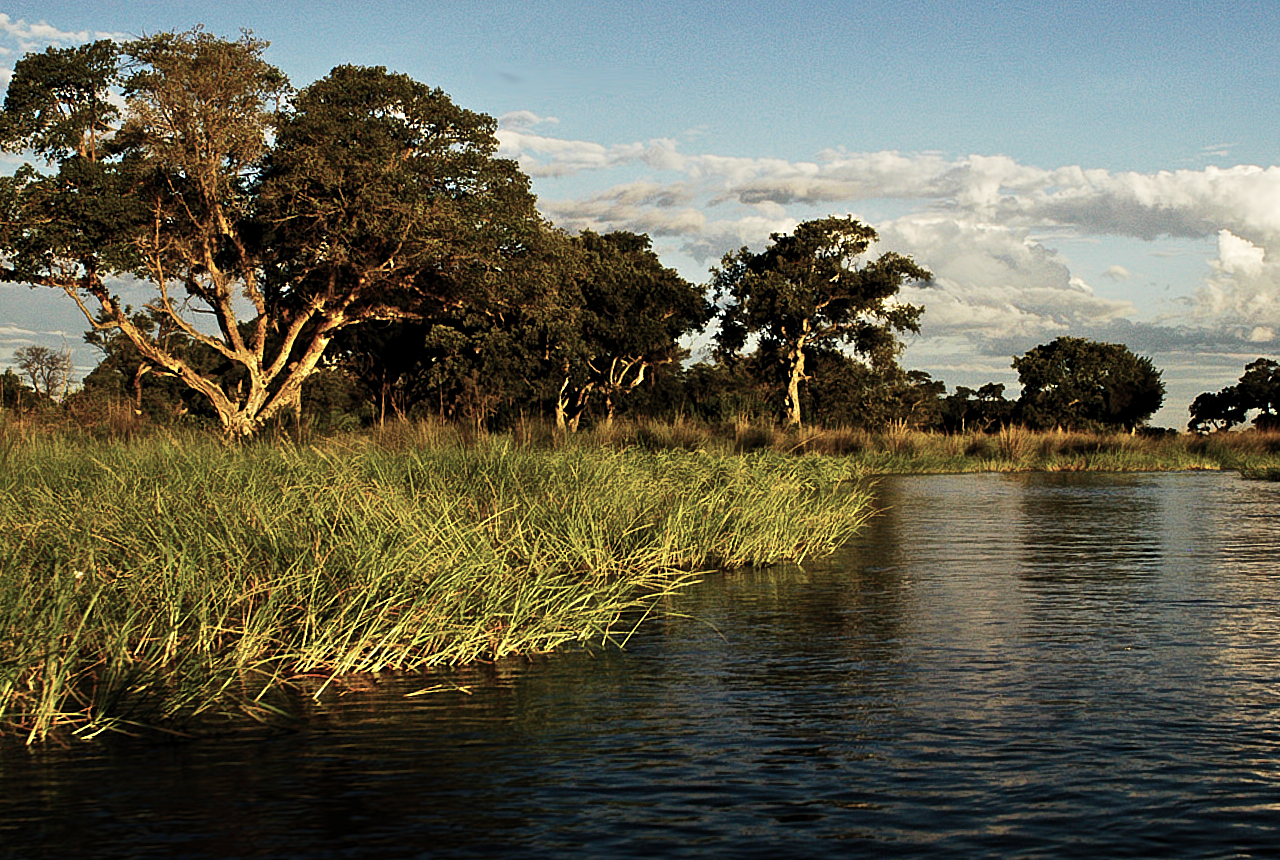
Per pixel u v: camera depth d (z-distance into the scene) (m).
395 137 37.59
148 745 4.51
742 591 8.65
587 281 46.38
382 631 5.95
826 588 8.79
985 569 9.98
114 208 33.12
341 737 4.59
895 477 29.41
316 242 35.72
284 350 37.38
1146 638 6.64
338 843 3.44
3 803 3.82
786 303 56.47
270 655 5.92
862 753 4.31
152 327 38.84
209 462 10.28
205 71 34.22
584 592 7.40
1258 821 3.56
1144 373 71.69
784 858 3.28
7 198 33.03
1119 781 3.95
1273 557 10.88
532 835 3.48
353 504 7.31
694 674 5.73
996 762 4.18
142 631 5.68
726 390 62.81
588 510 9.57
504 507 9.73
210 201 35.41
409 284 37.06
